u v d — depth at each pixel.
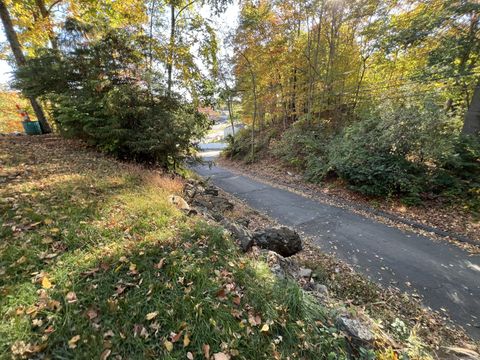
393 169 6.47
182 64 8.11
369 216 6.04
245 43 11.98
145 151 5.71
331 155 8.36
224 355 1.50
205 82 8.98
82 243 2.18
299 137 10.98
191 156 7.04
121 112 5.44
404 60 9.22
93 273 1.86
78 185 3.28
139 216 2.78
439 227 5.19
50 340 1.38
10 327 1.39
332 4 9.70
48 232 2.22
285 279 2.38
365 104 10.05
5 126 11.55
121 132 5.39
